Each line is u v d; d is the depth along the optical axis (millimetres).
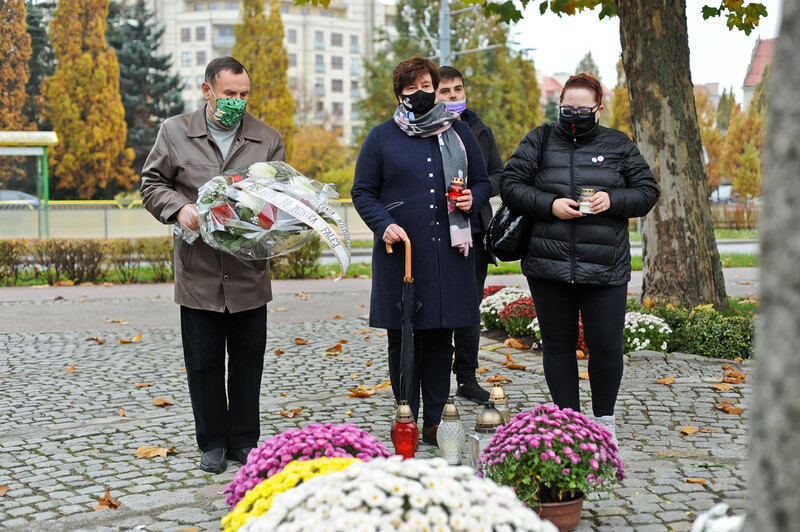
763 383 1707
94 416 6172
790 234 1642
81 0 46812
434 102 5055
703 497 4172
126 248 17016
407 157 4984
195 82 93438
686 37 9336
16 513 4160
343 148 60312
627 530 3758
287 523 2637
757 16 10688
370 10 100750
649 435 5348
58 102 46562
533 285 4895
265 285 4898
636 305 9250
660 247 9414
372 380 7293
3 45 47281
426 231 4953
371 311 5129
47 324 10930
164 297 14148
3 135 26594
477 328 6371
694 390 6570
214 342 4820
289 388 7027
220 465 4781
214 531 3854
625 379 6961
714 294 9367
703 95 61844
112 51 47469
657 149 9344
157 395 6867
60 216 27969
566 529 3713
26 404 6555
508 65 45125
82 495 4426
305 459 3451
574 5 10492
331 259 23266
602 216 4688
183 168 4789
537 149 4867
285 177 4664
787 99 1650
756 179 46531
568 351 4910
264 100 48781
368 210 4969
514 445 3666
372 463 2879
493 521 2672
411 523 2607
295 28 95938
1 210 26047
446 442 4434
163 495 4391
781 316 1659
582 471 3613
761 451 1716
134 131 52469
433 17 42562
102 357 8594
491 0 10891
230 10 94000
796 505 1652
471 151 5176
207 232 4480
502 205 4949
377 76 44812
